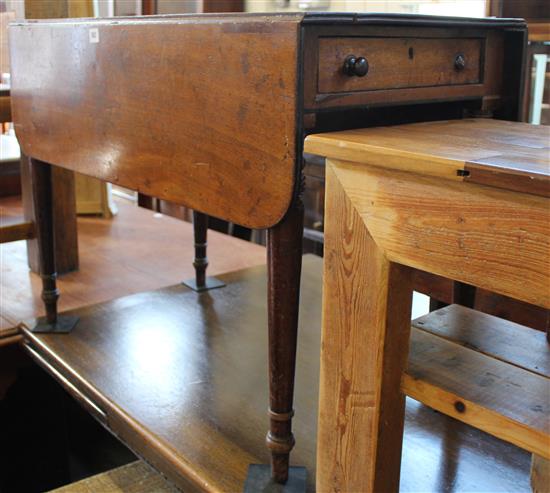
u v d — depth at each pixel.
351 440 0.99
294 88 0.98
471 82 1.33
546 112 1.78
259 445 1.35
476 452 1.36
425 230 0.84
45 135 1.62
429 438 1.41
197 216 2.10
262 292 2.16
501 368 0.97
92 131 1.44
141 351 1.74
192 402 1.50
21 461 2.15
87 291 2.20
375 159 0.86
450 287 1.56
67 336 1.83
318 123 1.36
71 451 2.26
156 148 1.27
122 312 1.99
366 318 0.93
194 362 1.68
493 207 0.77
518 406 0.86
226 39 1.07
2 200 2.87
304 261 2.41
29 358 1.99
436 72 1.24
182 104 1.18
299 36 0.96
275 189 1.03
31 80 1.62
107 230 2.93
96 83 1.39
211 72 1.11
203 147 1.15
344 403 0.99
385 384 0.95
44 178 1.75
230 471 1.27
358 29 1.06
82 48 1.41
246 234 3.32
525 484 1.26
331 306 0.98
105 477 1.50
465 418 0.88
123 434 1.46
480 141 0.94
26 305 2.08
